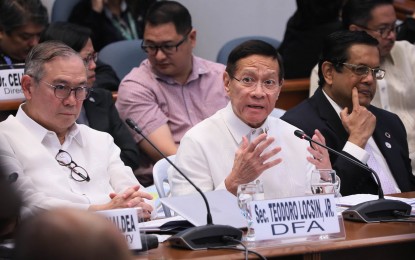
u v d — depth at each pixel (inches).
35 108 243.0
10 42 355.9
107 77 392.8
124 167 261.9
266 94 251.9
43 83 239.6
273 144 259.0
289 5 563.5
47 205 226.7
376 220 213.9
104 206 218.1
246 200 201.2
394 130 314.3
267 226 185.2
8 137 239.5
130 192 218.2
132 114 360.8
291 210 188.7
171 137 359.3
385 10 378.3
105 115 339.0
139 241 175.0
